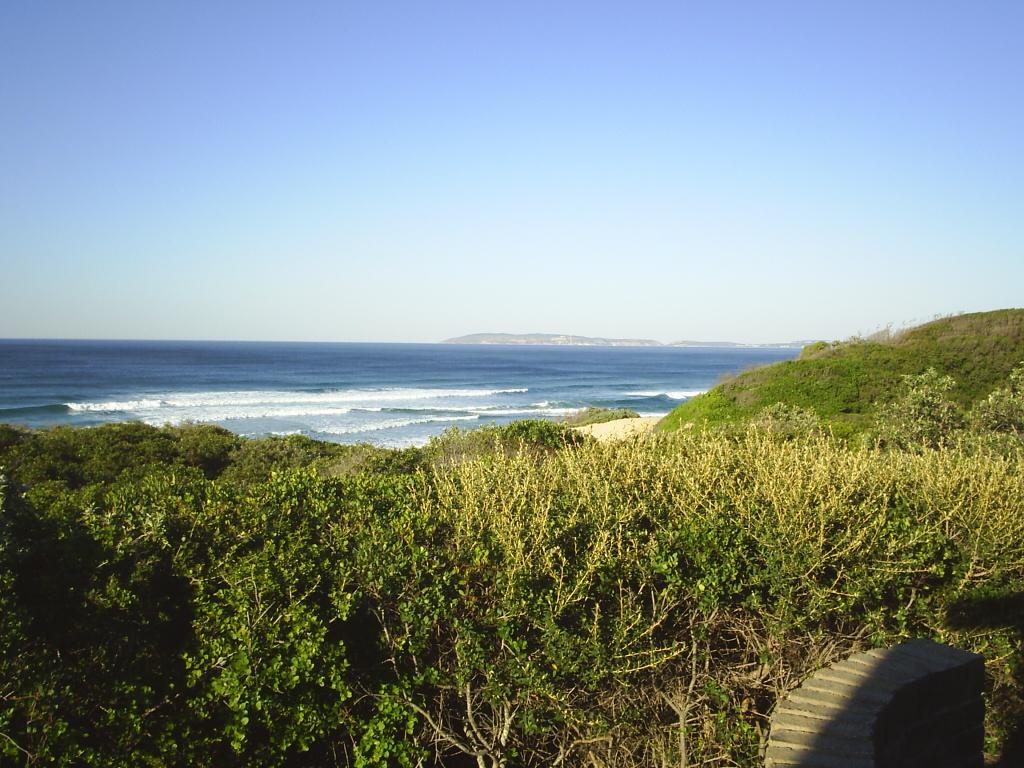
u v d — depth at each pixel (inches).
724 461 282.4
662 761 176.2
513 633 169.9
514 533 194.7
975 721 140.0
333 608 167.6
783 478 241.4
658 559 186.7
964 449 430.9
